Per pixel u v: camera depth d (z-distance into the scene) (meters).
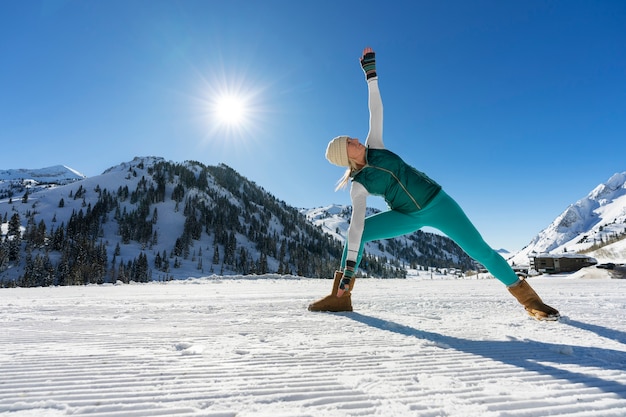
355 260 3.54
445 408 1.24
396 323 3.11
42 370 1.67
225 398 1.33
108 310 4.16
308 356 1.96
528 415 1.19
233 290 8.43
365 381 1.53
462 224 3.48
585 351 2.12
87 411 1.20
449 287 9.44
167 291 8.25
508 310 4.19
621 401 1.32
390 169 3.42
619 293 6.66
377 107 3.69
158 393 1.37
